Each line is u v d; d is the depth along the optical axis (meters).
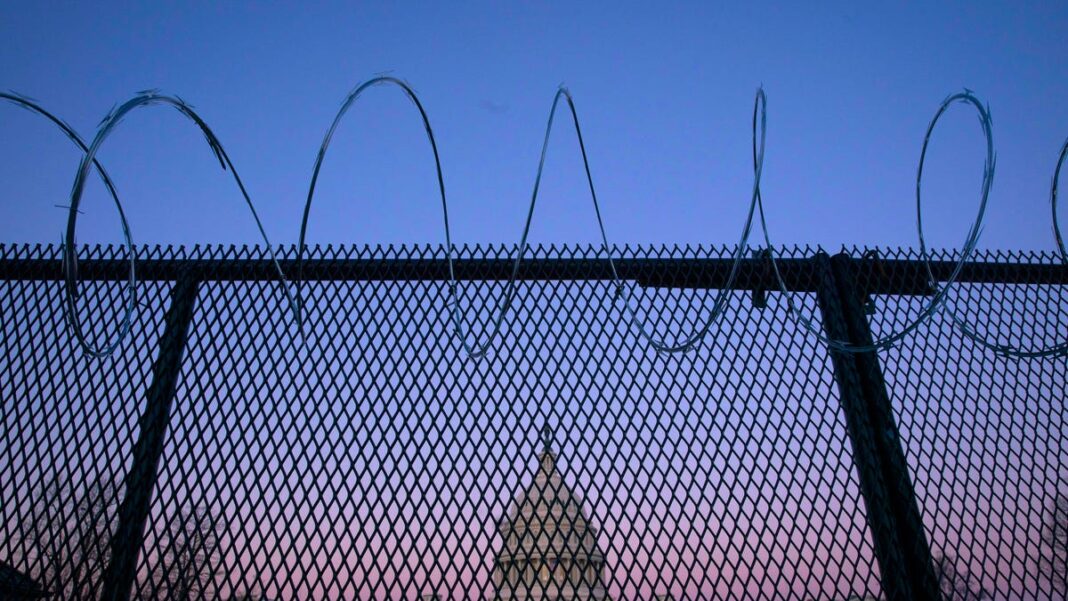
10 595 2.35
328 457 2.59
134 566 2.39
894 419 2.83
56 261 3.06
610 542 2.46
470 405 2.73
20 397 2.70
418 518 2.48
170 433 2.62
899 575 2.48
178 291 2.95
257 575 2.35
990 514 2.63
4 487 2.53
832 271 3.19
